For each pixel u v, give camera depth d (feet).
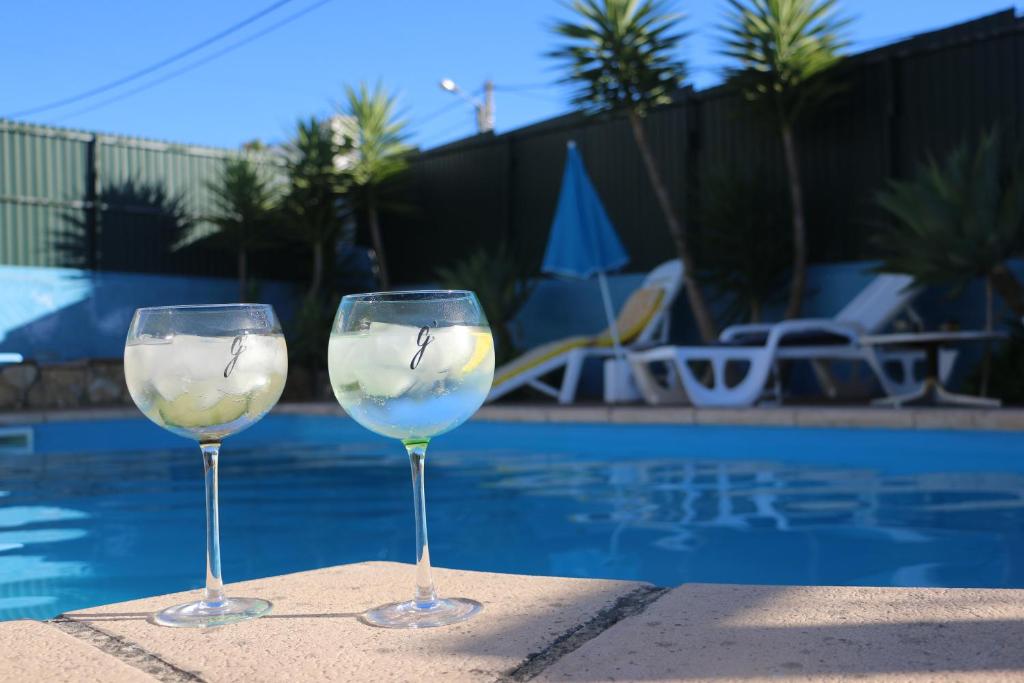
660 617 3.83
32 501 12.70
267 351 4.28
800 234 30.30
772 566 7.78
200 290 44.88
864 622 3.64
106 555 8.87
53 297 40.22
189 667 3.43
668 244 36.50
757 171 32.48
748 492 12.50
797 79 29.91
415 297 3.92
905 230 23.11
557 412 22.90
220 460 18.37
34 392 36.94
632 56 31.32
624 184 37.93
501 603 4.22
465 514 11.14
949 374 27.89
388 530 10.12
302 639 3.75
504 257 37.78
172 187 44.39
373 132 42.93
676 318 36.04
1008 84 28.53
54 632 3.88
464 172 43.86
